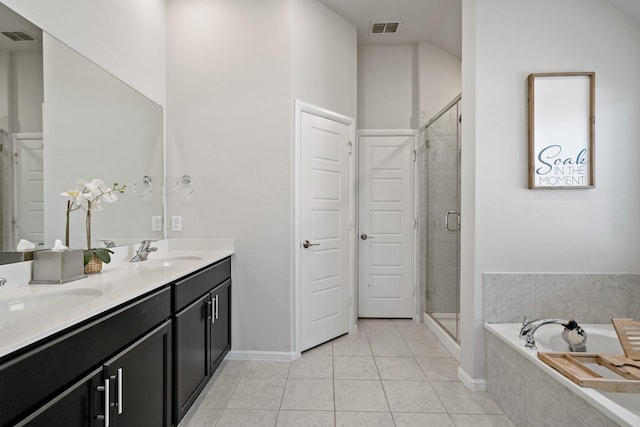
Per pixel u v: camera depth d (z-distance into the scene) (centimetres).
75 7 188
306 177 296
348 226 339
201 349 214
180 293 186
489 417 200
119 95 224
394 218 390
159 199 275
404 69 386
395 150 388
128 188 233
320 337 310
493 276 227
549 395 165
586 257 227
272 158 280
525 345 190
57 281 156
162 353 166
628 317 226
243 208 282
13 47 152
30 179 160
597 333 207
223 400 218
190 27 285
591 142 223
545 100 223
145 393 150
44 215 167
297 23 288
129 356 137
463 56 246
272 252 280
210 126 283
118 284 156
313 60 302
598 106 225
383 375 253
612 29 226
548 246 228
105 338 124
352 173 341
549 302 227
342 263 334
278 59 280
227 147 282
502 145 227
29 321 104
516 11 227
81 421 111
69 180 183
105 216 209
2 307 129
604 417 132
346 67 335
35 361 94
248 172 281
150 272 188
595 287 226
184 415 189
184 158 284
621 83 226
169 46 285
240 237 282
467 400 218
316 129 305
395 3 311
